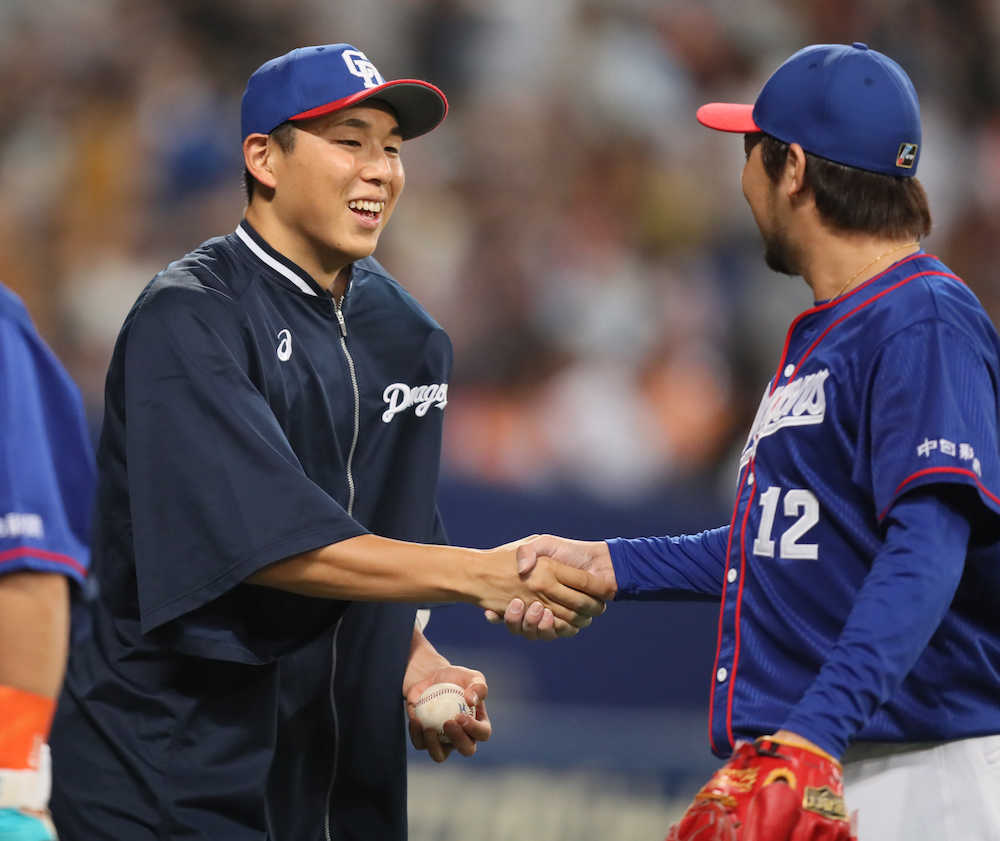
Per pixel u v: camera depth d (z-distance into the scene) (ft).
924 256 36.76
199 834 40.34
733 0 142.51
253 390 40.01
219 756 40.75
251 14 135.23
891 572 32.40
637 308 121.70
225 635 40.01
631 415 115.55
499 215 127.85
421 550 41.09
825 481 35.58
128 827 40.34
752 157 38.58
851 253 37.06
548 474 111.65
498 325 120.78
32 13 132.16
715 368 120.47
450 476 88.48
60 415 33.32
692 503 88.43
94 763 40.88
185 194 125.90
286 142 41.50
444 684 45.91
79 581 32.37
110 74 130.93
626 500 88.38
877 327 35.06
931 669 35.19
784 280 124.06
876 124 36.52
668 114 136.98
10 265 122.11
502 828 77.41
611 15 140.56
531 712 84.02
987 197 136.56
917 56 141.79
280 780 43.14
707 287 125.29
